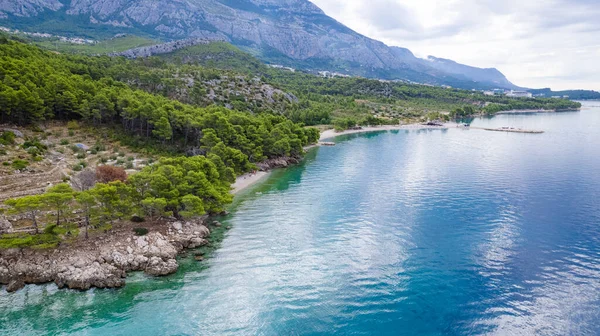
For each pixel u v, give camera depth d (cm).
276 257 7094
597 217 9006
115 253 6525
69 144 11612
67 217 7269
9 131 10562
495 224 8662
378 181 12644
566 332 5069
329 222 8862
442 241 7806
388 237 8012
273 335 5034
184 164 9188
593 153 17138
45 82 13100
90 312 5366
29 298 5591
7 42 17775
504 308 5594
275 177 13325
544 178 12625
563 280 6316
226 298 5794
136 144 12812
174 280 6234
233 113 16638
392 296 5897
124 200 7469
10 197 7575
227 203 9469
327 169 14675
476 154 17550
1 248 6262
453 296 5891
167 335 4975
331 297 5862
